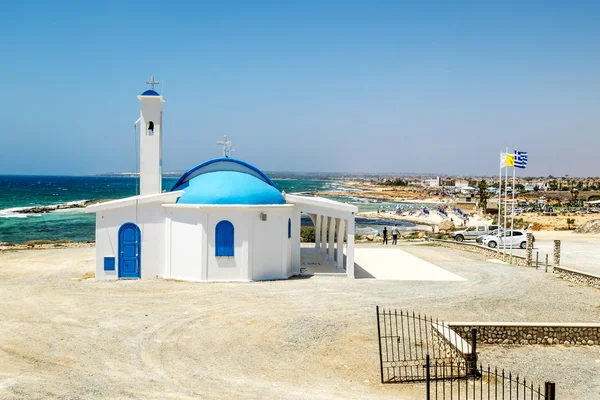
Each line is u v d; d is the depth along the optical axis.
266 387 12.45
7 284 24.11
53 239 57.44
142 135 27.61
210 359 14.43
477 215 99.50
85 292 22.22
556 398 12.22
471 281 26.83
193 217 24.61
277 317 18.72
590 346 16.16
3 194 164.25
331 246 31.91
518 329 16.20
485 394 12.34
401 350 15.45
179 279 24.94
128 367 13.64
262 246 25.16
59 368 13.44
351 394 12.11
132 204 25.12
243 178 26.36
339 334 16.89
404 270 29.88
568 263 33.88
